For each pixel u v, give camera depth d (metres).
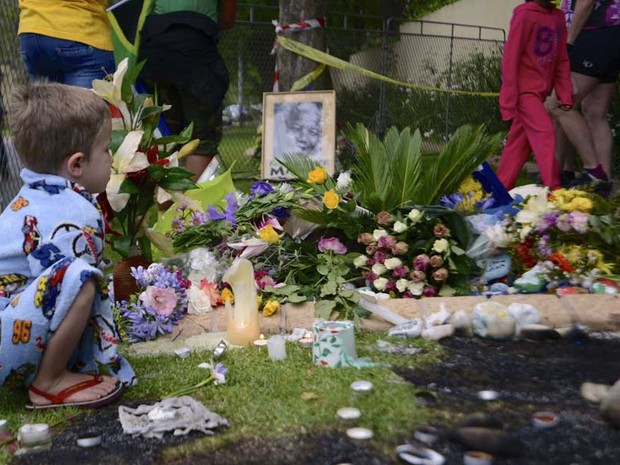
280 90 5.99
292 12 5.88
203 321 2.88
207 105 4.48
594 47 5.41
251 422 2.03
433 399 2.16
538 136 4.79
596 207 3.24
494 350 2.60
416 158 3.50
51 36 4.36
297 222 3.42
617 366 2.43
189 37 4.38
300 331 2.78
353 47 8.73
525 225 3.17
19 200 2.28
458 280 3.15
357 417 2.03
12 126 2.31
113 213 3.03
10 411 2.20
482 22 12.46
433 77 9.66
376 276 3.16
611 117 7.63
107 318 2.22
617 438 1.90
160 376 2.41
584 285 3.08
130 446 1.92
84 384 2.22
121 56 4.45
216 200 3.87
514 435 1.92
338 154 5.59
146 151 3.04
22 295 2.12
